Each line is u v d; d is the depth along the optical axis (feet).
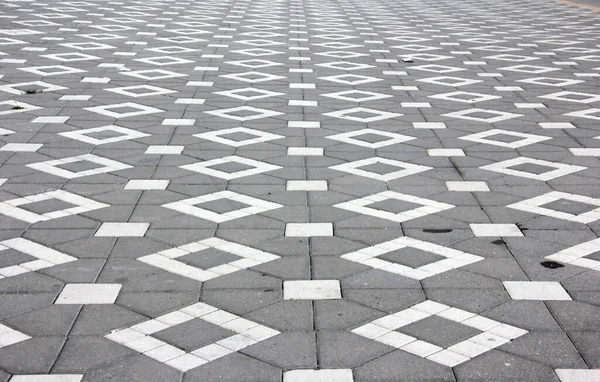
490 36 50.80
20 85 32.86
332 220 18.57
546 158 23.79
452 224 18.40
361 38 48.98
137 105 29.81
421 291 15.06
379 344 13.15
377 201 19.89
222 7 64.49
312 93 32.63
